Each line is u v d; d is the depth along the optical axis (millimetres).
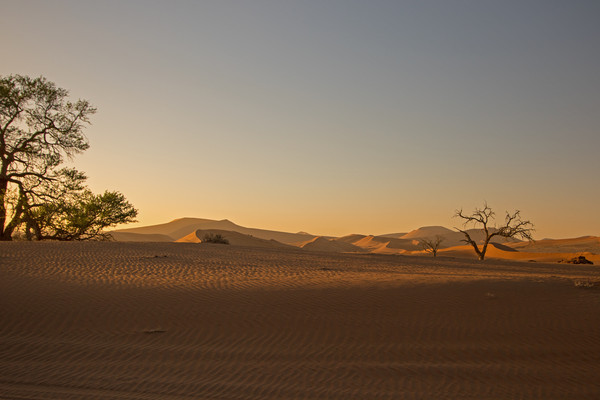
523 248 163125
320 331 12312
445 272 24141
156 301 14656
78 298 14781
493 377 9672
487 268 30281
